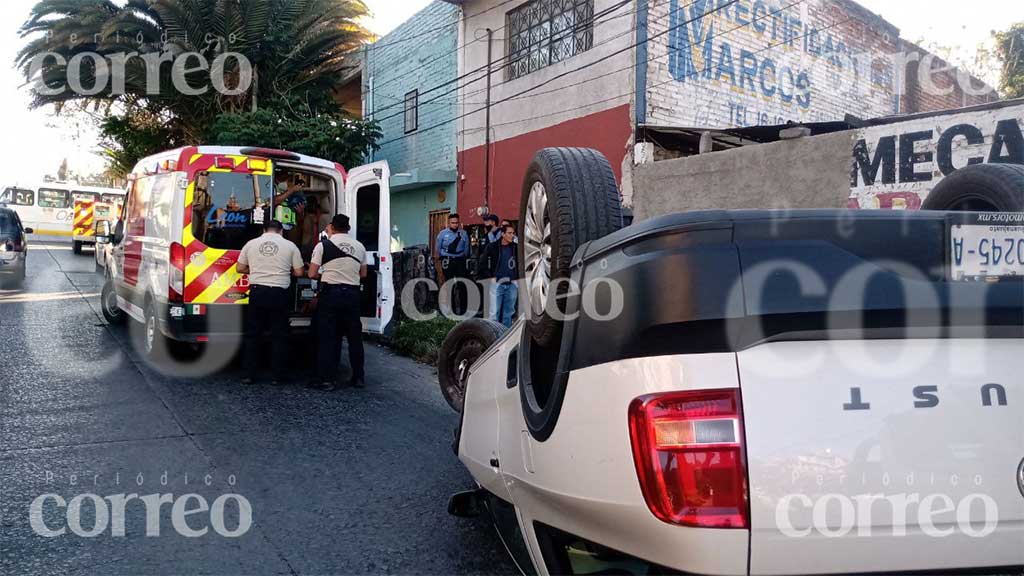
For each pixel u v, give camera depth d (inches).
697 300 81.0
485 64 601.6
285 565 144.7
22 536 152.4
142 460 201.6
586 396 92.6
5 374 293.7
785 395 78.8
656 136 476.4
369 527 164.1
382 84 759.7
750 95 525.3
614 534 89.5
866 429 78.6
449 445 225.5
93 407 251.9
